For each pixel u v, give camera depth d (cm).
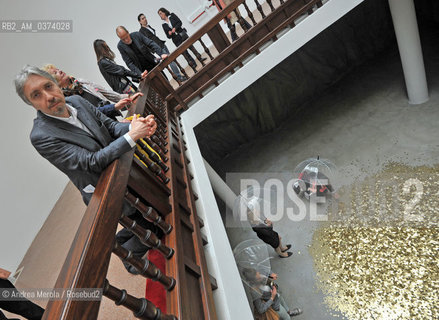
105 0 755
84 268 123
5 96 544
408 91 724
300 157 811
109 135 216
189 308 174
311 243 626
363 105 816
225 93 532
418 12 858
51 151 173
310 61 831
